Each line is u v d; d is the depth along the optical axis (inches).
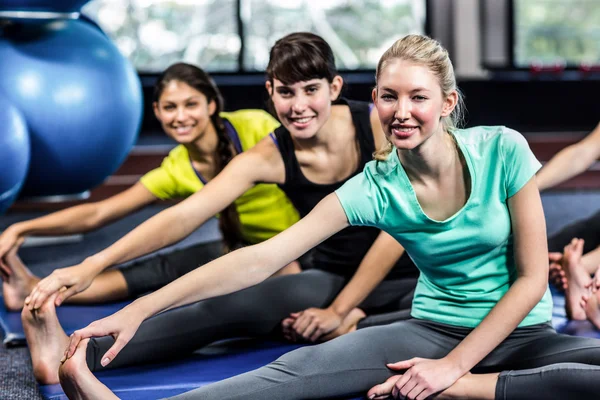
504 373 70.6
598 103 279.4
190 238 167.0
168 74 103.7
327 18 292.2
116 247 84.9
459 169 73.0
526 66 281.7
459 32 285.1
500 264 75.6
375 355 75.1
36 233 107.3
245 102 268.8
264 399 71.6
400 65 67.9
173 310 90.4
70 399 69.9
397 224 75.0
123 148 163.2
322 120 87.4
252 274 71.4
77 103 150.5
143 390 80.3
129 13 288.5
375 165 75.3
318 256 100.1
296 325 91.7
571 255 97.5
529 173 72.3
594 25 294.8
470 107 275.9
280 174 91.7
